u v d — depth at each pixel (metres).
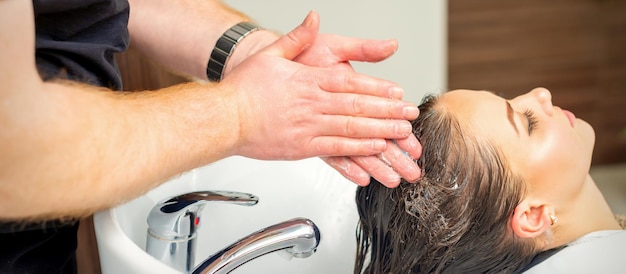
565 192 0.76
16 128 0.52
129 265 0.69
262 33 0.87
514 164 0.75
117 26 0.79
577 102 2.04
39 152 0.54
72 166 0.56
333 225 0.89
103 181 0.59
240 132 0.71
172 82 1.11
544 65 1.98
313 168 0.91
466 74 1.98
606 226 0.80
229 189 0.89
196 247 0.82
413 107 0.71
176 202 0.76
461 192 0.75
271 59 0.72
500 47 1.95
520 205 0.75
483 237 0.76
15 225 0.69
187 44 0.90
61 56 0.73
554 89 2.01
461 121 0.77
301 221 0.67
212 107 0.69
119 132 0.60
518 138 0.76
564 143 0.76
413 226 0.76
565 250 0.74
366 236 0.82
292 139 0.72
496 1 1.91
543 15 1.93
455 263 0.77
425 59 1.48
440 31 1.46
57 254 0.79
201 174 0.88
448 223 0.75
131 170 0.61
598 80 2.02
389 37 1.45
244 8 1.39
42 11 0.72
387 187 0.77
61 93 0.56
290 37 0.76
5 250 0.73
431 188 0.76
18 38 0.52
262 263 0.86
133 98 0.65
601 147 2.08
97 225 0.73
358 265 0.83
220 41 0.87
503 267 0.77
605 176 2.06
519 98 0.81
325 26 1.42
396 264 0.79
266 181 0.90
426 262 0.77
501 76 1.99
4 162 0.53
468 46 1.95
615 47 1.98
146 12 0.92
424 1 1.42
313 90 0.70
